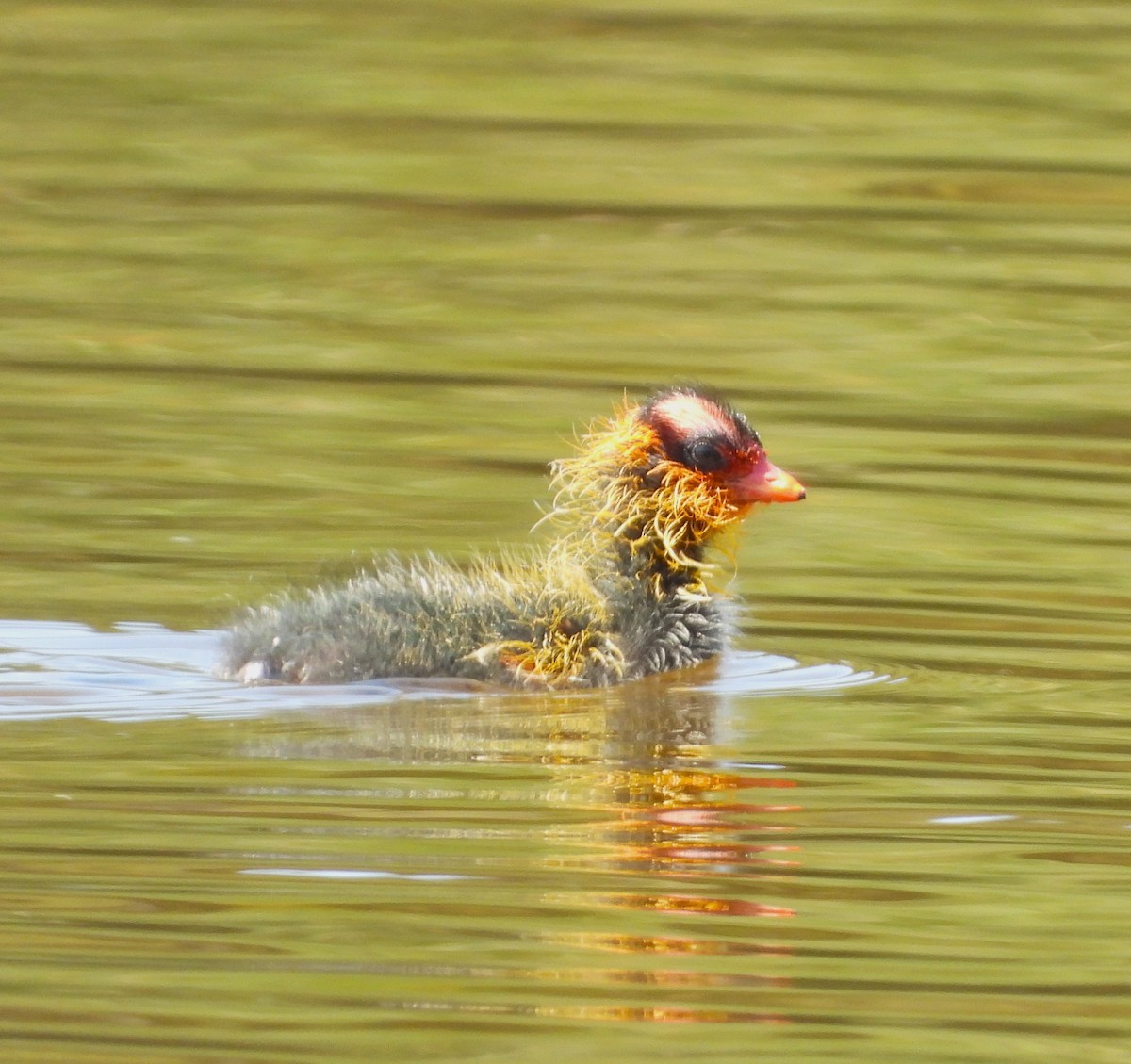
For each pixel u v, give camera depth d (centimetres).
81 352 4094
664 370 4062
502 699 2584
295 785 2250
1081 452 3691
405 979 1848
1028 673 2716
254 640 2642
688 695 2639
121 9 6088
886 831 2180
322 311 4384
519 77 5672
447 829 2144
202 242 4753
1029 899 2033
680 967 1883
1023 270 4650
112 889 1989
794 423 3806
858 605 2989
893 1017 1802
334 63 5738
